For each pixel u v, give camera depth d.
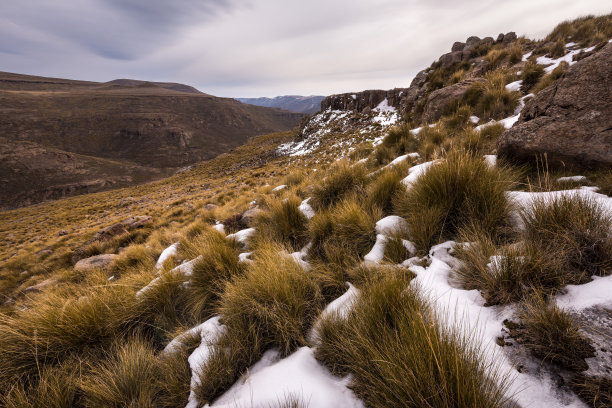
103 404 1.79
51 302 2.87
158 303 2.85
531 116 4.24
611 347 1.26
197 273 3.07
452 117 7.38
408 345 1.38
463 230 2.60
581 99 3.47
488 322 1.60
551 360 1.31
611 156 2.92
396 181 3.84
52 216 33.25
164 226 11.41
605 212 2.03
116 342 2.39
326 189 4.78
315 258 3.20
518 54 11.07
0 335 2.35
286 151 49.00
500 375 1.30
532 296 1.61
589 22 11.15
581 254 1.73
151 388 1.88
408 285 2.03
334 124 48.78
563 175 3.17
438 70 15.42
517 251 1.86
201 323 2.60
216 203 14.09
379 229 3.08
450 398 1.17
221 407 1.61
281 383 1.66
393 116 33.97
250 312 2.23
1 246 19.62
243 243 4.32
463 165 2.85
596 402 1.10
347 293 2.34
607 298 1.48
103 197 51.47
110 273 5.93
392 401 1.26
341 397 1.50
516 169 3.61
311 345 1.98
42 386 1.95
